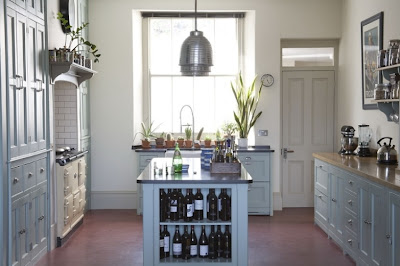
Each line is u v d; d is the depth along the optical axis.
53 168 5.86
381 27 6.08
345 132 6.55
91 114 7.97
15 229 4.70
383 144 5.79
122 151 8.02
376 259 4.50
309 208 8.15
